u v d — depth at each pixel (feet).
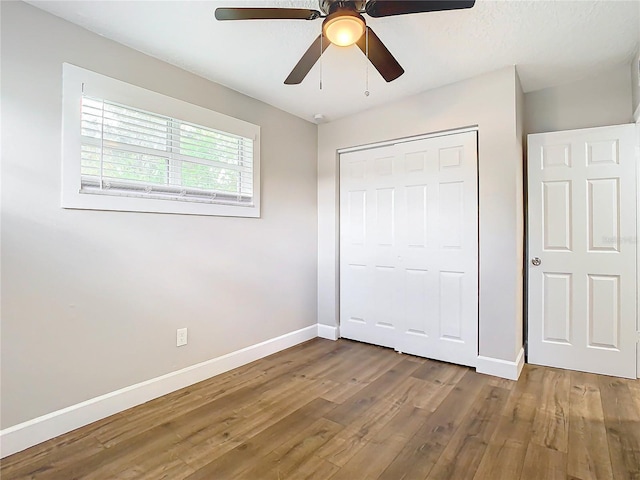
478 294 9.16
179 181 8.23
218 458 5.61
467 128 9.30
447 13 6.36
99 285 6.86
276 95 9.95
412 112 10.12
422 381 8.50
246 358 9.77
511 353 8.57
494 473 5.18
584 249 8.93
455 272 9.57
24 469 5.34
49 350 6.21
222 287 9.17
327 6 5.44
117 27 6.70
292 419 6.78
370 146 11.26
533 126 10.04
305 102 10.50
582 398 7.48
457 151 9.52
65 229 6.41
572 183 9.05
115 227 7.10
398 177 10.66
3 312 5.73
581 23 6.73
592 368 8.85
